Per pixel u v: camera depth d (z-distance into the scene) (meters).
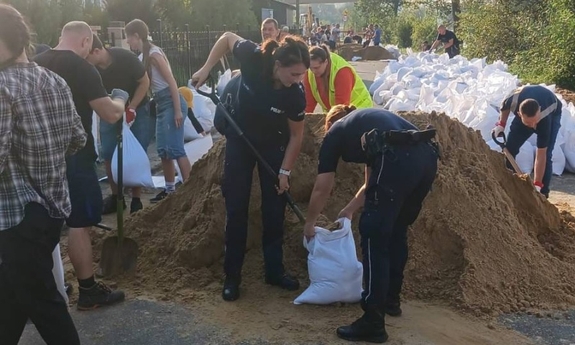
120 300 4.33
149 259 4.85
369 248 3.76
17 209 3.13
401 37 46.00
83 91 3.91
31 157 3.16
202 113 9.20
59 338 3.33
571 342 3.92
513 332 4.02
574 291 4.61
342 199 4.83
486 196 5.02
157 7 18.31
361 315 4.15
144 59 6.64
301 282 4.55
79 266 4.18
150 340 3.86
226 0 22.59
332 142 3.86
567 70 15.77
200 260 4.71
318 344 3.79
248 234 4.79
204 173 5.26
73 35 4.22
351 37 45.06
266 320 4.09
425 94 11.00
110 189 7.27
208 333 3.93
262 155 4.29
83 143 3.44
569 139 8.47
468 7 21.92
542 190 6.80
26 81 3.13
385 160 3.68
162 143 6.74
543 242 5.39
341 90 5.52
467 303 4.26
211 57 4.62
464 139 5.35
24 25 3.19
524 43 19.38
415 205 3.96
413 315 4.16
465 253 4.51
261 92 4.12
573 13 16.08
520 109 6.30
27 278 3.19
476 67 13.40
